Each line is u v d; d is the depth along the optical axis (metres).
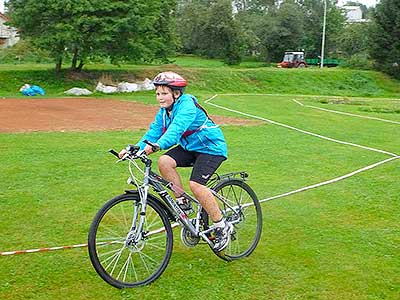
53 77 28.95
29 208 6.06
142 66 36.69
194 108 4.18
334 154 10.14
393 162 9.39
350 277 4.32
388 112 21.34
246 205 5.01
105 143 10.90
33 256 4.63
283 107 21.47
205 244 5.00
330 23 62.69
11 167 8.22
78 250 4.79
